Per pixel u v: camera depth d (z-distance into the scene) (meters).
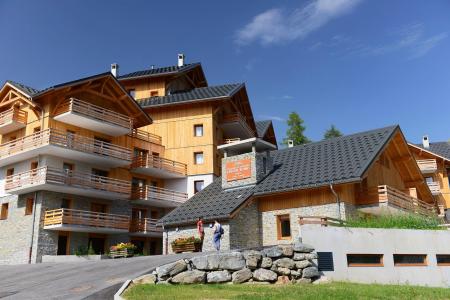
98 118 36.31
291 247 16.78
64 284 15.36
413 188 30.91
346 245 18.23
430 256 19.64
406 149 30.31
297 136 65.25
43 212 33.47
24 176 34.41
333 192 23.47
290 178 25.92
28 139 34.59
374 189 24.95
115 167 39.44
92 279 16.02
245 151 29.08
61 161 35.41
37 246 32.56
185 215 26.89
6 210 36.19
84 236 35.78
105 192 36.19
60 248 34.25
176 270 15.44
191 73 54.22
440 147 51.62
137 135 43.38
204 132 45.19
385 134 27.03
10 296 13.60
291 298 12.47
